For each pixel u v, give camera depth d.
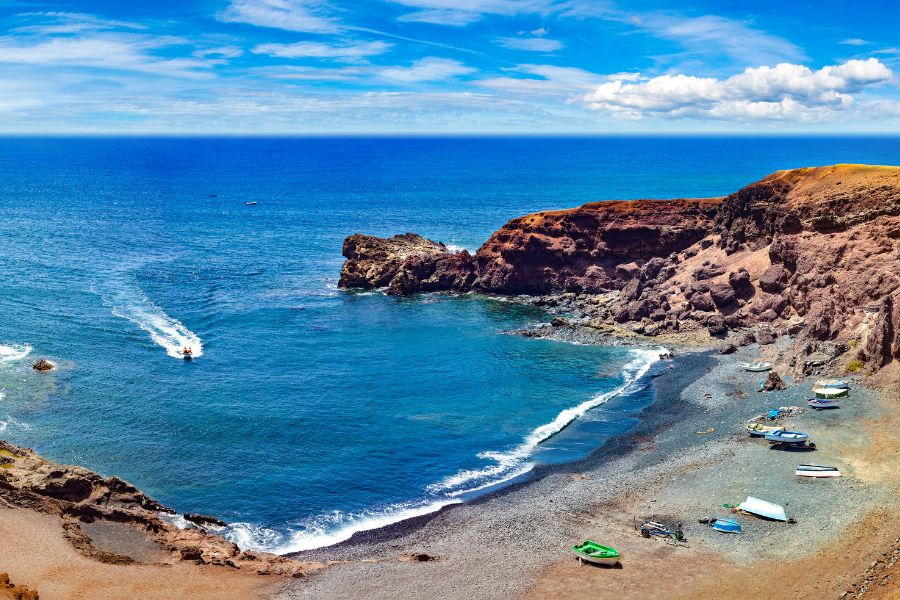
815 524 57.06
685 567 52.56
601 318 125.31
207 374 96.19
